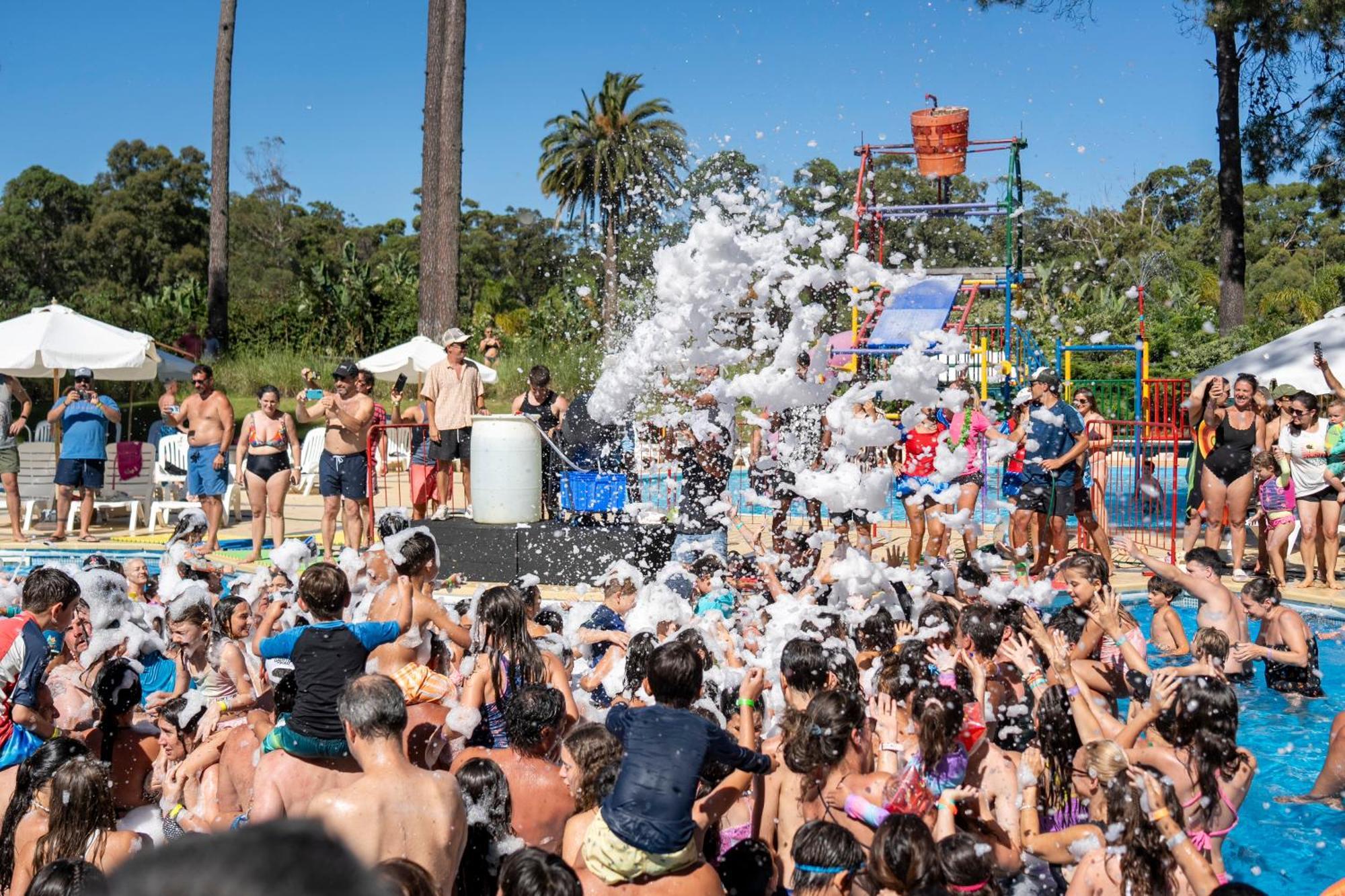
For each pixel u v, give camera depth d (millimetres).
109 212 76500
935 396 7309
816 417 9609
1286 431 10914
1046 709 5102
